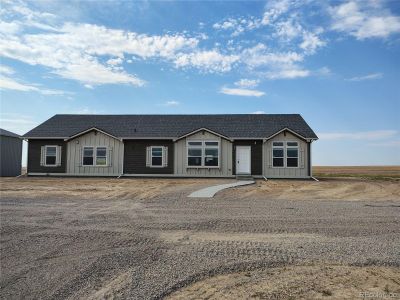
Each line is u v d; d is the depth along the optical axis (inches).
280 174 992.2
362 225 366.0
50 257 255.0
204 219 394.3
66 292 194.4
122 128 1077.8
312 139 978.7
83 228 346.3
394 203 536.4
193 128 1067.9
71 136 1016.2
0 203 510.6
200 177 1003.9
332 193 679.7
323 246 284.4
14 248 276.8
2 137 1059.3
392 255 260.5
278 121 1106.1
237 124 1089.4
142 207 479.5
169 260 247.8
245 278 215.0
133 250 271.9
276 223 374.3
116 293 192.7
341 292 195.0
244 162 1002.1
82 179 938.1
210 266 235.1
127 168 1018.1
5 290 197.5
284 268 232.8
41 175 1029.8
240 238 309.7
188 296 189.5
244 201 545.6
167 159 1013.8
